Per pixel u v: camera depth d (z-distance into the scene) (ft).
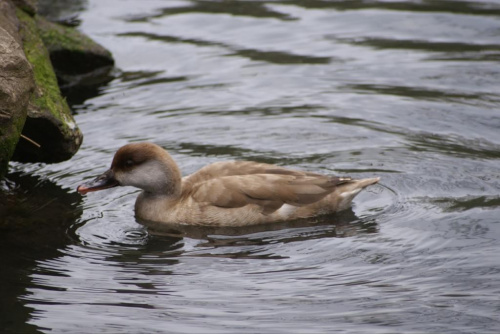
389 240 37.76
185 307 32.04
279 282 34.09
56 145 44.34
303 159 47.37
